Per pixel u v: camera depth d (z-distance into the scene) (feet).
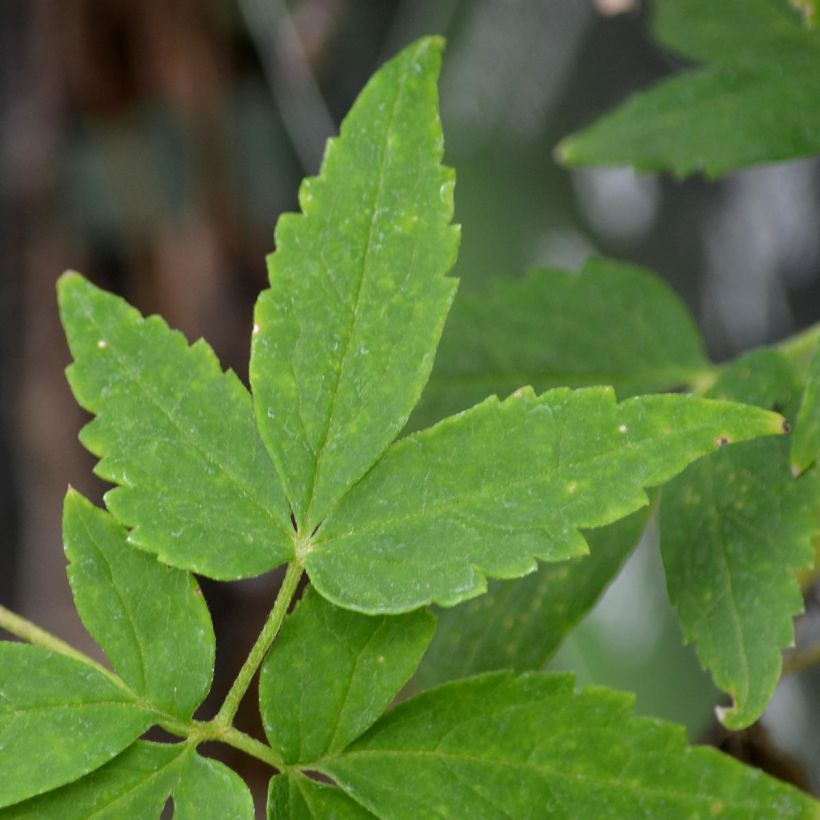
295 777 1.13
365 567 1.13
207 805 1.12
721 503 1.19
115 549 1.13
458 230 1.14
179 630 1.13
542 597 1.22
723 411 1.12
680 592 1.19
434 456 1.13
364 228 1.14
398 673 1.14
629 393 1.28
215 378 1.14
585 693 1.14
